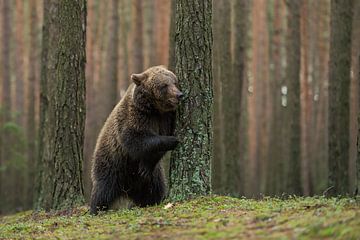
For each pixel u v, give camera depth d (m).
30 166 27.23
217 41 21.86
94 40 33.97
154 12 36.12
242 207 9.37
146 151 10.36
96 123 31.94
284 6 36.81
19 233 10.12
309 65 37.44
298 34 23.08
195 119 10.48
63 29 13.75
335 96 18.23
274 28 33.84
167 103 10.16
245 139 32.28
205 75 10.58
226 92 20.30
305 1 32.53
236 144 20.62
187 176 10.47
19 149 31.53
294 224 7.24
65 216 12.24
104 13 35.09
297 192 23.05
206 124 10.58
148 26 34.19
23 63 39.06
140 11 27.95
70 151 13.77
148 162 10.71
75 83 13.78
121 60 36.47
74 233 8.98
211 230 7.62
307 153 33.44
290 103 23.41
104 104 29.94
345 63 18.09
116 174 11.16
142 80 10.39
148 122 10.42
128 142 10.48
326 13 34.62
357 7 24.08
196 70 10.51
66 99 13.76
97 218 10.30
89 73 33.84
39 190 18.97
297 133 23.17
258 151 37.31
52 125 15.68
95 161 11.41
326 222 6.94
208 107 10.61
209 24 10.66
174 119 10.72
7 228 11.04
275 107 32.25
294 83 23.19
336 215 7.27
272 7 37.00
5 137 31.19
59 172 13.80
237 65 21.45
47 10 18.66
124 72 32.03
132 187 11.28
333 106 18.31
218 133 19.94
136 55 27.94
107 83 29.17
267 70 39.47
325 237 6.51
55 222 10.56
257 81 37.88
